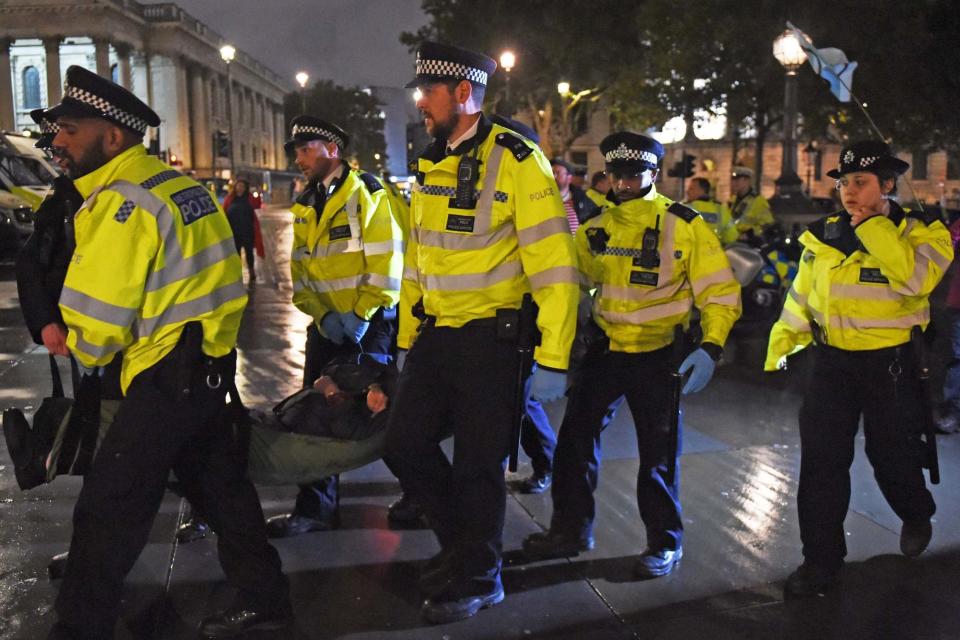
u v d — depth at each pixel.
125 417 2.89
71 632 2.84
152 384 2.90
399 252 4.23
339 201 4.16
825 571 3.61
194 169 73.25
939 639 3.28
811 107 26.02
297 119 4.22
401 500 4.41
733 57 24.67
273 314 11.59
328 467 3.65
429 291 3.41
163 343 2.90
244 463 3.23
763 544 4.12
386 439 3.48
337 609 3.48
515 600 3.56
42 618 3.33
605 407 3.90
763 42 22.62
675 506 3.83
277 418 3.79
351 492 4.81
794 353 4.04
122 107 2.86
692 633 3.32
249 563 3.22
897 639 3.28
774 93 25.91
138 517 2.91
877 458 3.74
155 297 2.86
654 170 3.80
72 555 2.87
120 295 2.74
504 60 30.52
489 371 3.32
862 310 3.58
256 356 8.59
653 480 3.79
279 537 4.16
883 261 3.44
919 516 3.78
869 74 22.56
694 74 26.34
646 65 32.03
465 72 3.27
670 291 3.78
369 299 4.14
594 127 63.75
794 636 3.30
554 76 37.41
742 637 3.29
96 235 2.74
